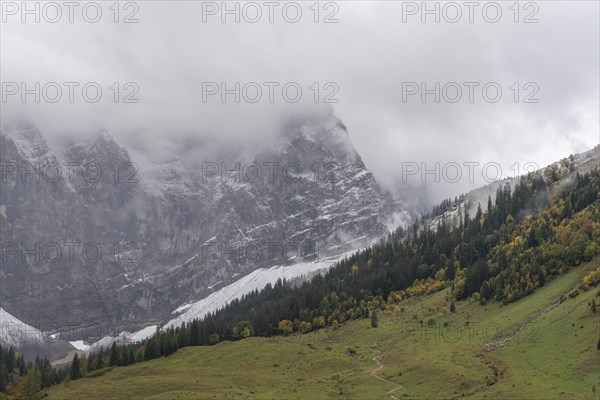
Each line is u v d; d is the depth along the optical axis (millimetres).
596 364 186875
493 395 183000
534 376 192625
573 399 167625
